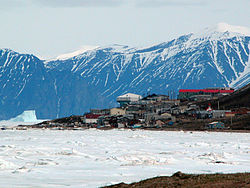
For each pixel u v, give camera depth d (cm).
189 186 6931
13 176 9738
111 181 8850
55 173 10206
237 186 6725
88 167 11394
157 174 9919
